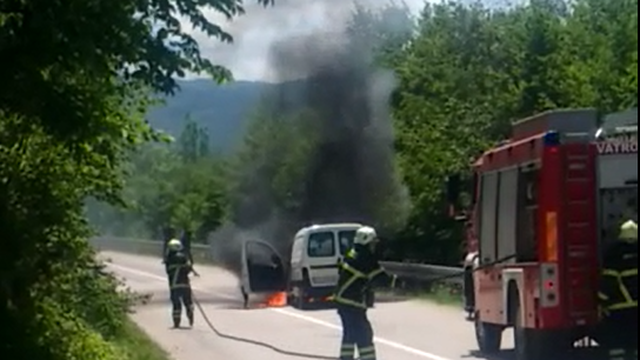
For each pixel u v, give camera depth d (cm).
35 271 1268
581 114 1557
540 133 1591
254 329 2403
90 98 1143
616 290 1482
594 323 1491
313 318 2675
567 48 3850
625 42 3531
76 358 1305
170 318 2714
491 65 4131
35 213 1260
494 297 1727
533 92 3831
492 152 1752
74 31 1053
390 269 3438
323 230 3009
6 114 1155
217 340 2150
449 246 3972
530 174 1585
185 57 1152
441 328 2300
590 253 1497
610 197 1515
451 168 3925
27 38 1054
